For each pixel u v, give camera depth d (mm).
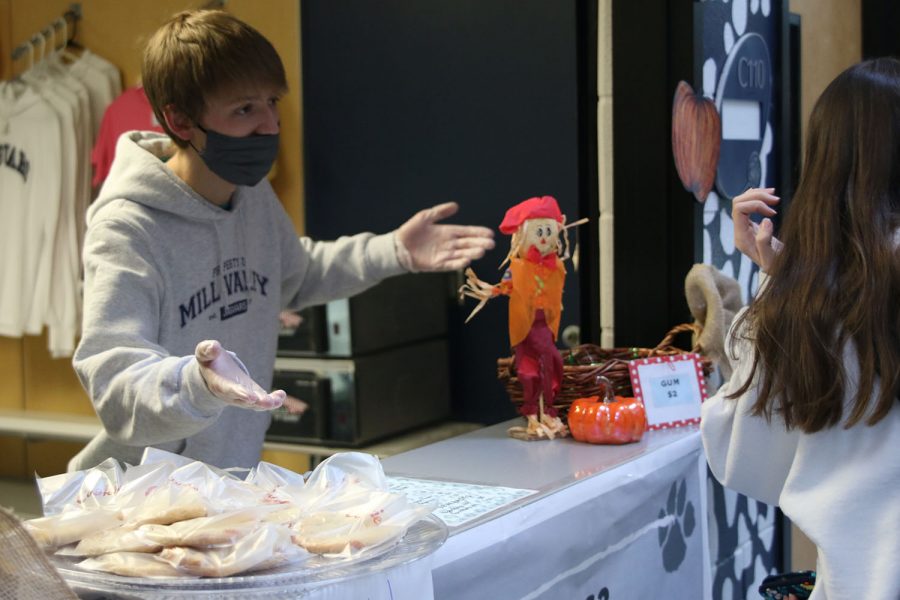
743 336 1391
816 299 1229
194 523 1023
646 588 1818
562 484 1589
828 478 1245
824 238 1244
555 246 1954
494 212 2916
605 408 1884
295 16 3201
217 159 1741
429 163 3010
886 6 3188
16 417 3822
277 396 1233
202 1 3418
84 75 3703
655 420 2021
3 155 3771
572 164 2768
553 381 1989
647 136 2340
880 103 1251
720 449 1467
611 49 2377
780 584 1634
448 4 2928
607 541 1686
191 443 1815
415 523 1193
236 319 1914
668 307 2348
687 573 1974
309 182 3221
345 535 1072
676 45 2287
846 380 1209
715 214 2453
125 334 1627
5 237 3775
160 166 1768
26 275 3746
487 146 2908
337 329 2893
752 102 2557
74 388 3924
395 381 3018
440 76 2965
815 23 2955
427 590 1178
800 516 1245
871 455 1219
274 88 1744
